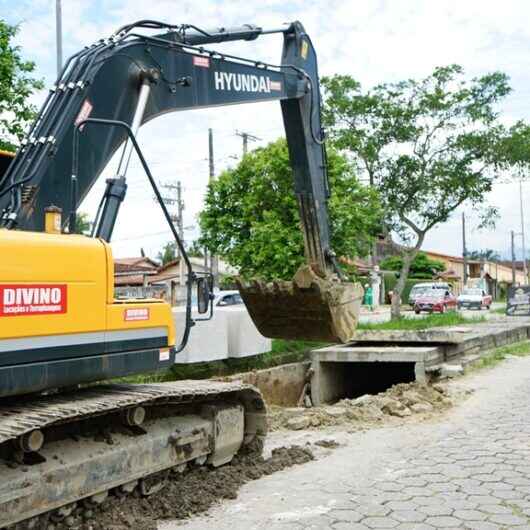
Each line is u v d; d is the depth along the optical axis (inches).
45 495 175.0
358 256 695.1
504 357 557.0
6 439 155.0
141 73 230.2
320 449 282.5
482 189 823.1
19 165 202.2
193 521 199.9
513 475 239.9
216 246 716.7
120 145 225.0
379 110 807.1
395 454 271.9
